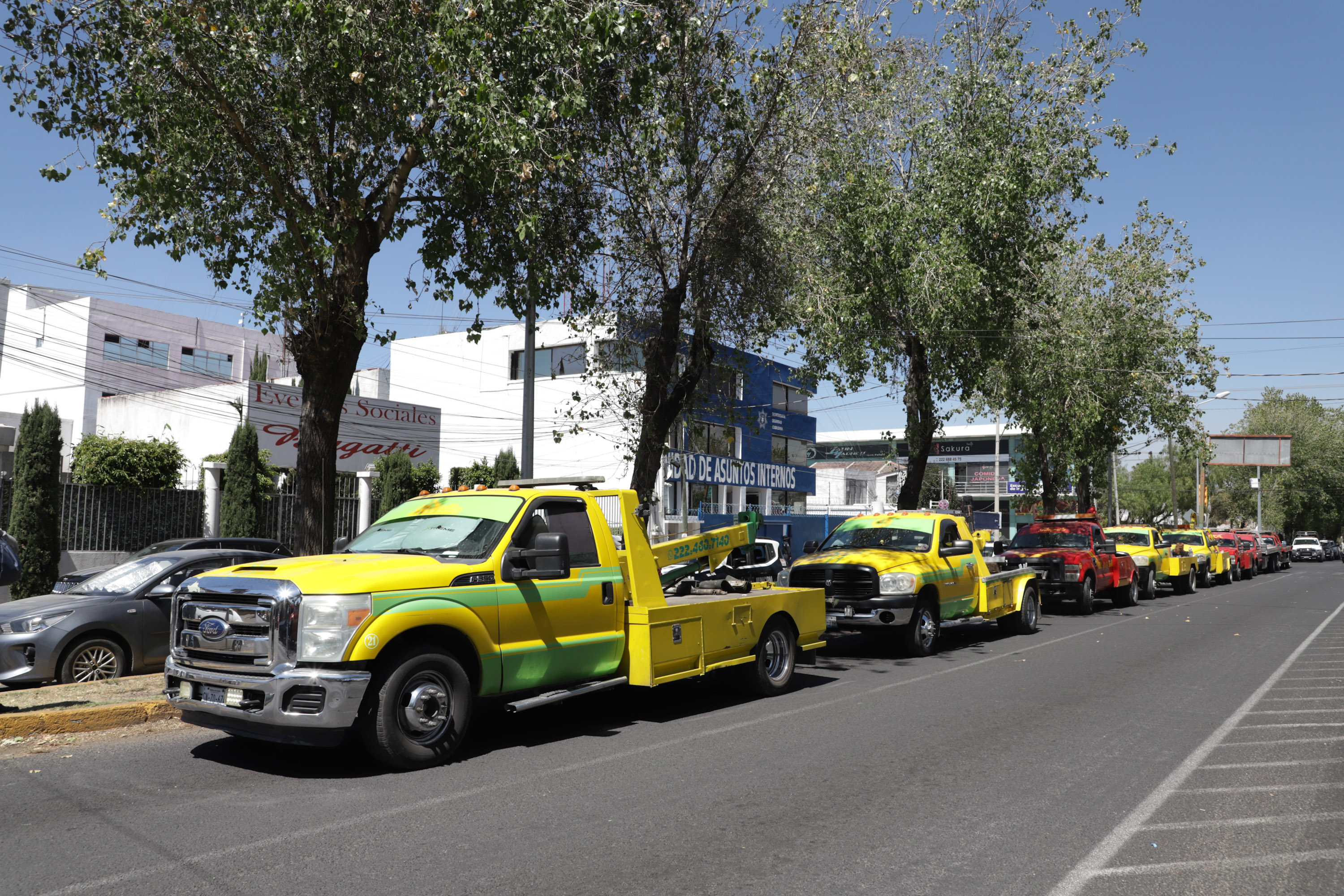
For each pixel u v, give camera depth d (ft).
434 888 14.10
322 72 32.99
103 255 34.60
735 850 16.01
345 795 19.26
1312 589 98.12
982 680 36.04
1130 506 230.89
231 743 24.25
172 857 15.47
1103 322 90.17
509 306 40.68
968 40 60.44
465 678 22.11
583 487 28.02
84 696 28.02
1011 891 14.35
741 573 36.52
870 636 51.93
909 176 61.93
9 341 139.64
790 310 50.24
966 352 64.85
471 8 30.91
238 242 36.17
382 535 25.32
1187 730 26.58
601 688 25.61
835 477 194.18
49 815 17.81
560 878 14.57
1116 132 60.64
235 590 20.66
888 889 14.33
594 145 40.19
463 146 33.83
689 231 46.78
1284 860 15.92
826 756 23.09
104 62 32.27
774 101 44.47
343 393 35.86
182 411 93.40
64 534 54.19
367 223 36.24
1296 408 237.86
